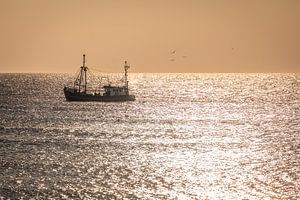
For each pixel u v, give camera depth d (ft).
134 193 566.77
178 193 569.64
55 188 580.30
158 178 627.87
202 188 588.50
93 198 548.31
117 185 595.06
